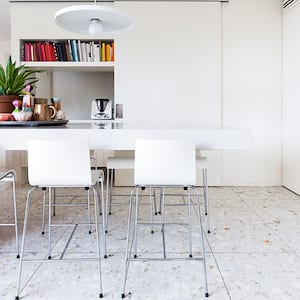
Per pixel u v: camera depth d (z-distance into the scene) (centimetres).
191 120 441
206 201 264
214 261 205
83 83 619
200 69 437
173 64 438
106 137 190
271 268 195
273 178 450
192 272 191
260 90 441
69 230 267
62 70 499
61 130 189
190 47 436
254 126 444
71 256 214
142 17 434
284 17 427
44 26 438
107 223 278
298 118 387
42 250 224
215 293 167
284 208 332
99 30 238
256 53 439
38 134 189
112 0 434
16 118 225
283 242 237
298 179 392
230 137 188
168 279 182
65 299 162
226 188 436
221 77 443
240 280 180
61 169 174
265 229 266
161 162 175
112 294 167
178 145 173
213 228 269
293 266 198
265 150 446
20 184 461
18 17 438
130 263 202
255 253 217
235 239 243
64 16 229
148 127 214
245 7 436
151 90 440
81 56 446
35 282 179
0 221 291
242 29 438
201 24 434
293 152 405
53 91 618
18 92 243
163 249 224
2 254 217
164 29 435
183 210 324
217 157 448
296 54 390
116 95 441
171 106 441
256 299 161
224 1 434
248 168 450
